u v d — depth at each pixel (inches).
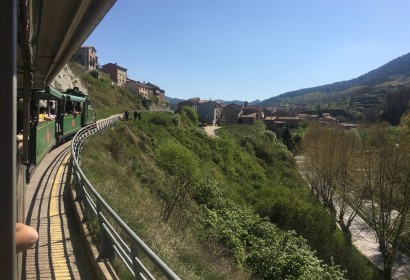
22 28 119.6
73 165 449.1
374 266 1251.8
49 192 436.1
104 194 434.6
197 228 674.2
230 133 3289.9
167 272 123.9
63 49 198.2
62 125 826.8
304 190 2143.2
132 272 188.2
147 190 816.9
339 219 1583.4
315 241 1141.7
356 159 1590.8
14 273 47.6
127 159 1048.2
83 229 300.7
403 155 1336.1
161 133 1921.8
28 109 244.5
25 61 209.9
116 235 210.1
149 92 5595.5
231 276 441.1
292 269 621.9
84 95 1247.5
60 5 117.6
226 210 912.3
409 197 1270.9
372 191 1405.0
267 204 1317.7
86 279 238.2
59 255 270.5
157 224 438.6
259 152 2844.5
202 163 1796.3
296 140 3966.5
